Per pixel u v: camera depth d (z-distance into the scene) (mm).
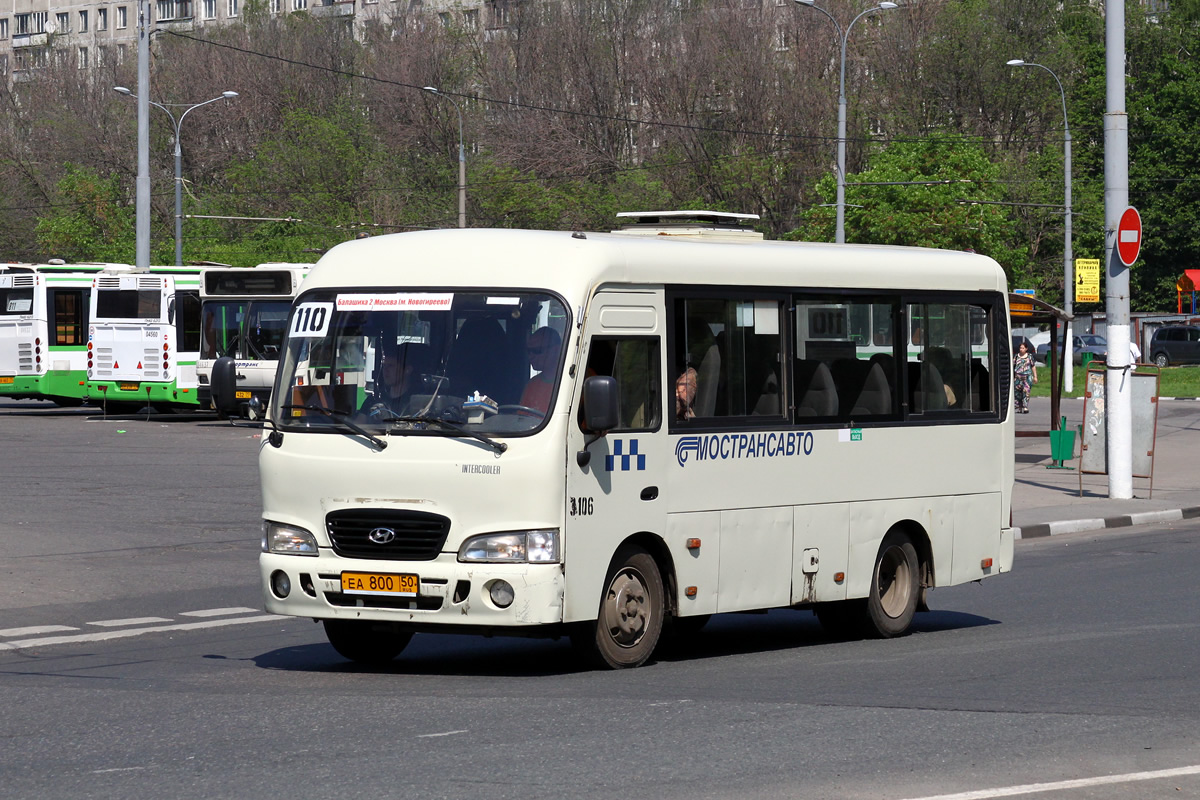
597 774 14477
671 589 21359
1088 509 43719
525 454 19453
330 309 20953
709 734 16312
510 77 149500
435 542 19641
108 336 77312
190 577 31156
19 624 25922
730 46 142500
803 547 23062
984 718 17266
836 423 23547
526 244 20484
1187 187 159125
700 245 21859
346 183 143375
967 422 25844
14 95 170250
